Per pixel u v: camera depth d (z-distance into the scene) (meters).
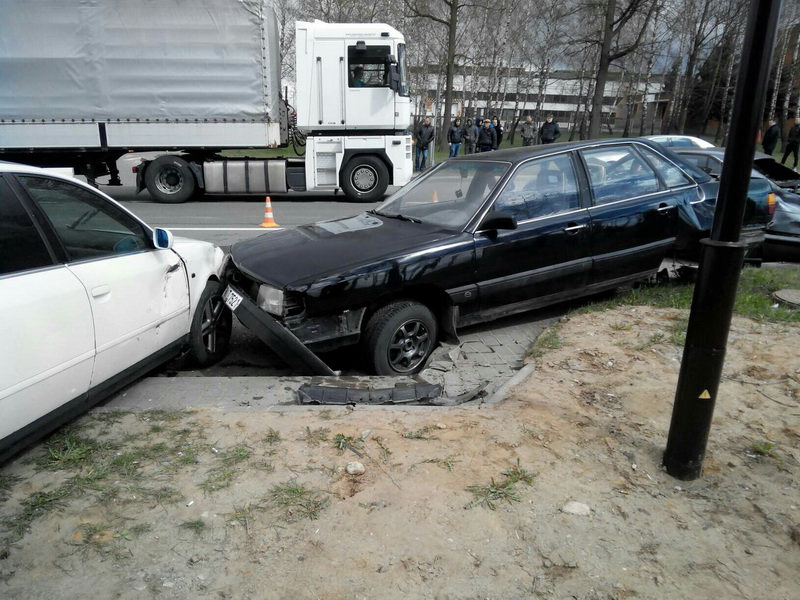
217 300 4.76
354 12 32.53
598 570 2.35
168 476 2.88
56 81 12.85
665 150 6.05
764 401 3.72
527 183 5.11
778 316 5.26
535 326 5.59
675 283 6.38
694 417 2.83
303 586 2.23
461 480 2.88
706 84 43.94
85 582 2.24
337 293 4.12
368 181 13.89
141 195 15.88
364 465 2.98
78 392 3.19
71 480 2.85
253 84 13.25
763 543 2.51
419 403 3.88
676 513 2.69
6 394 2.66
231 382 4.09
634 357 4.44
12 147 13.18
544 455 3.11
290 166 14.20
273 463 3.00
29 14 12.42
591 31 32.28
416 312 4.43
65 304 3.02
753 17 2.30
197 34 12.88
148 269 3.78
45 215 3.14
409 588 2.23
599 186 5.46
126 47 12.80
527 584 2.27
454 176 5.47
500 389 3.99
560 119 69.69
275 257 4.54
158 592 2.20
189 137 13.48
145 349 3.79
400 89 13.27
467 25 36.38
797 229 8.17
